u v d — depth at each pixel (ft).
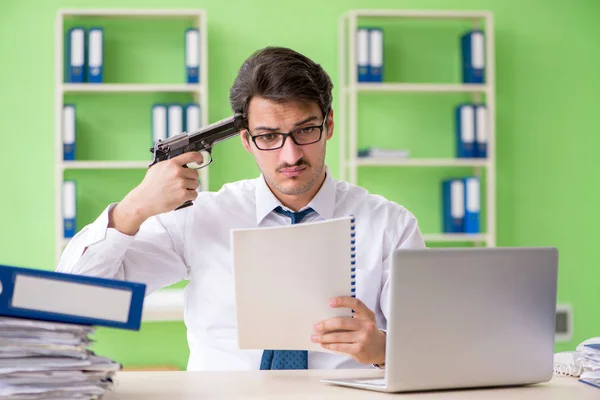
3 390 4.23
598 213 14.78
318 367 6.82
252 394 4.84
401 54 14.29
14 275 4.24
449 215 13.74
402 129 14.28
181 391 4.94
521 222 14.61
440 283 4.85
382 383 5.07
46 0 13.50
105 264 6.51
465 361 4.97
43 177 13.47
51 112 13.50
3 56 13.39
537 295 5.12
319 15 14.01
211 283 7.18
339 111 13.93
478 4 14.46
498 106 14.53
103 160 13.61
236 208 7.34
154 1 13.69
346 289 5.23
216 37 13.82
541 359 5.18
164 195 6.42
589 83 14.76
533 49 14.61
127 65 13.67
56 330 4.38
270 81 6.22
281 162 6.38
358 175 14.17
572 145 14.74
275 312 5.15
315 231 5.10
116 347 13.51
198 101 13.30
